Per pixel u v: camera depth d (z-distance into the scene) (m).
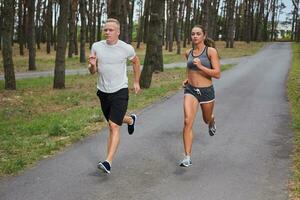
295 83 18.62
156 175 5.99
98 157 6.88
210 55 6.29
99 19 51.34
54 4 54.06
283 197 5.17
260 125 9.58
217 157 6.93
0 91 16.31
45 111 12.24
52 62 34.53
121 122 6.11
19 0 45.41
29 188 5.43
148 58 16.22
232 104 12.70
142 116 10.59
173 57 39.47
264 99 13.88
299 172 6.11
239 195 5.25
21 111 12.16
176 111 11.38
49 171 6.12
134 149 7.36
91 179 5.79
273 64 31.06
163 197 5.18
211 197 5.19
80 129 8.96
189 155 6.29
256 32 76.81
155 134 8.57
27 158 6.70
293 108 11.94
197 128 9.13
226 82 19.09
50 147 7.34
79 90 16.70
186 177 5.92
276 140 8.16
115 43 6.04
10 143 7.78
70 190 5.38
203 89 6.41
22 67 30.09
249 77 21.58
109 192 5.32
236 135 8.54
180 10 48.69
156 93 14.71
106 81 6.04
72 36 38.22
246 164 6.56
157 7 16.23
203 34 6.35
